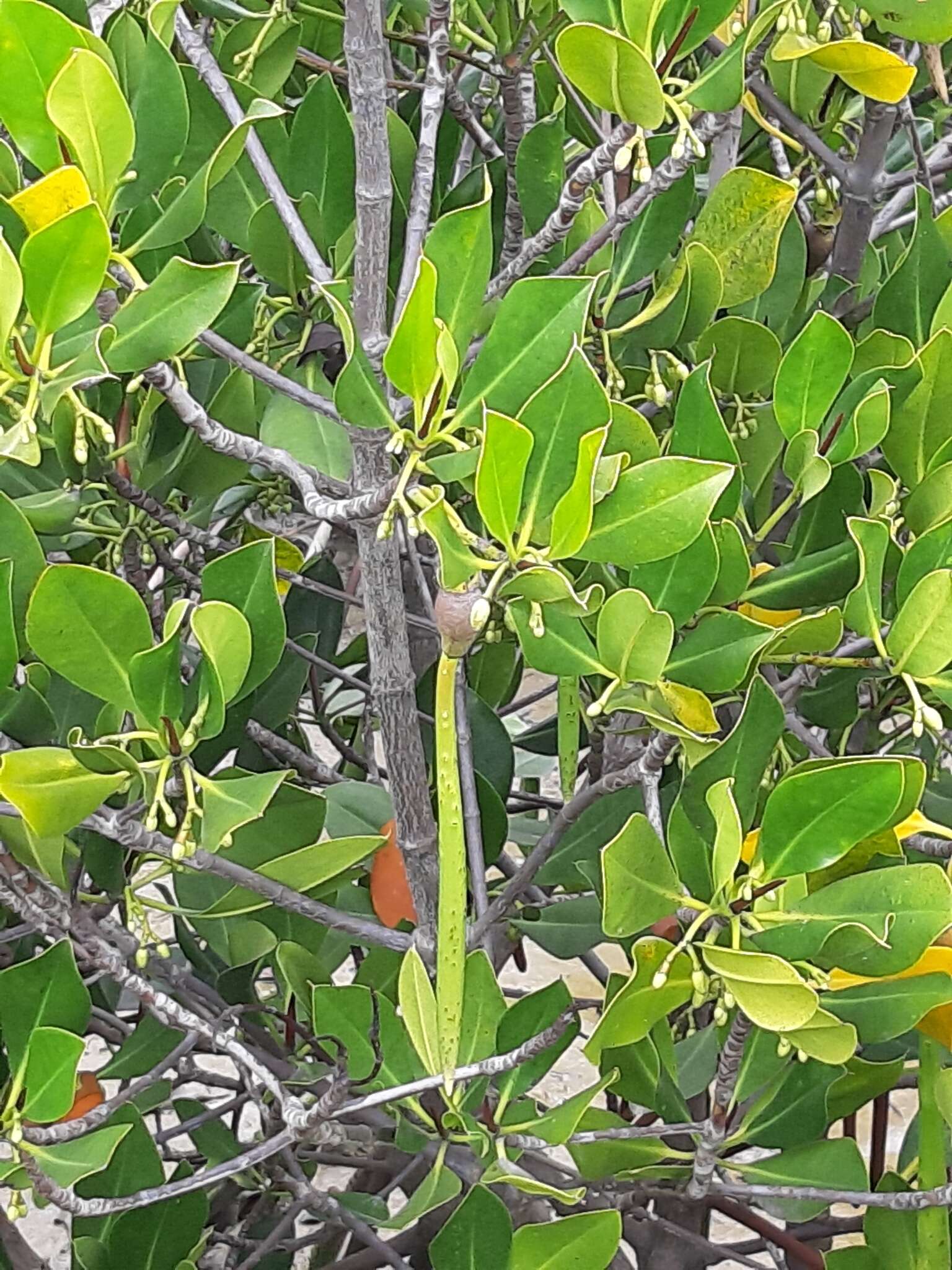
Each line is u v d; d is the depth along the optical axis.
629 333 1.44
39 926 1.24
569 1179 1.86
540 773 2.21
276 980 1.77
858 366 1.36
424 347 0.99
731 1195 1.41
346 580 3.04
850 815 1.08
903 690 1.55
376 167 1.10
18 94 0.98
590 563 1.27
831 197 1.75
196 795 1.26
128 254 1.09
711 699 1.51
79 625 1.10
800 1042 1.10
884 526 1.15
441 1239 1.31
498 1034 1.39
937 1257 1.40
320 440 1.29
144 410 1.46
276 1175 1.94
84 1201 1.21
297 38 1.49
